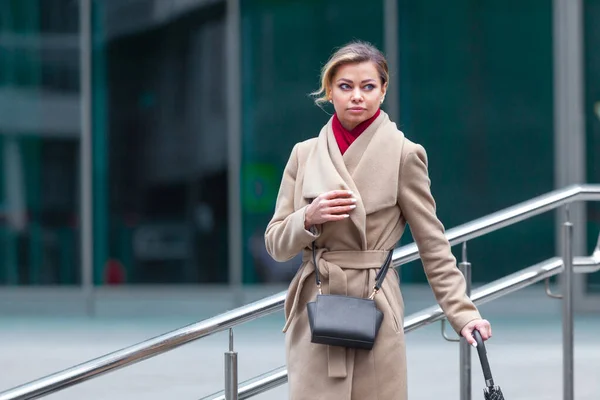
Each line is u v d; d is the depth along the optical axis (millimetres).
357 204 5426
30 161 19156
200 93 18938
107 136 19094
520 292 18359
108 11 19031
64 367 13352
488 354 13406
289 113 18859
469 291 7898
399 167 5555
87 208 19125
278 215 5734
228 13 18812
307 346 5543
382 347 5453
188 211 19016
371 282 5484
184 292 19078
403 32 18656
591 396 10422
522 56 18562
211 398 6891
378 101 5559
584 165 18500
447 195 18656
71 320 18547
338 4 18719
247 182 18938
